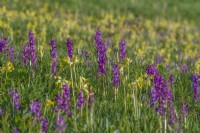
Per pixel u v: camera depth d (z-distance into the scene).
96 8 33.94
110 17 30.05
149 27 28.92
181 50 20.58
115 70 8.68
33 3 29.86
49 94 8.62
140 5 38.84
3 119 6.95
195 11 40.94
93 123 6.98
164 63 15.16
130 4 38.34
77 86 8.91
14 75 9.26
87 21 26.78
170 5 42.12
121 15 32.97
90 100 7.84
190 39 26.11
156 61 14.49
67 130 6.80
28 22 22.08
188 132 7.40
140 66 11.75
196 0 45.94
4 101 8.02
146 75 9.64
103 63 8.96
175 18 36.66
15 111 7.43
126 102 8.45
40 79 9.12
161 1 42.91
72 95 8.64
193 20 37.22
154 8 38.97
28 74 9.41
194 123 7.73
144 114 7.95
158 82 7.49
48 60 10.41
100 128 7.04
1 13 21.89
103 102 8.32
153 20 33.53
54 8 30.72
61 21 24.38
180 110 8.33
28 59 9.90
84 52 12.21
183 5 42.53
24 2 29.39
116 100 8.62
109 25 25.81
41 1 31.52
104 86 9.48
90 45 14.65
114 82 8.67
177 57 17.72
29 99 8.15
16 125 6.98
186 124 7.57
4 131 6.75
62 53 12.21
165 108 7.46
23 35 17.80
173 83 9.95
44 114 7.27
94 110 7.70
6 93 8.44
